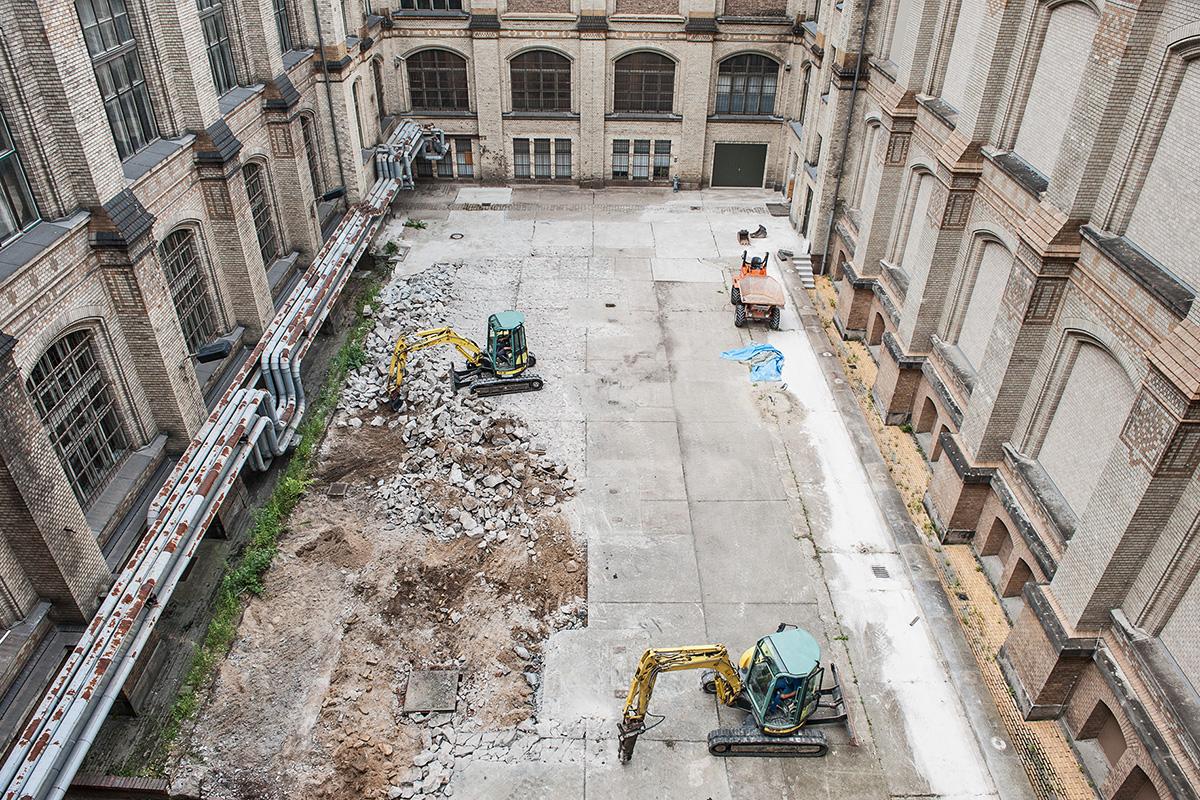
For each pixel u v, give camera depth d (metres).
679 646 19.23
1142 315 14.62
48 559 14.96
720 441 25.66
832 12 31.55
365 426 25.88
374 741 16.98
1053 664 16.44
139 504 18.59
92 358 17.41
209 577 20.86
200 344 22.70
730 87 39.44
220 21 23.83
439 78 39.81
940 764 17.00
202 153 21.02
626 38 37.84
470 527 21.91
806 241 37.22
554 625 19.78
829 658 19.12
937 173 22.33
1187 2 13.30
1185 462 13.35
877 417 27.09
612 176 41.81
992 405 19.39
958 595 20.67
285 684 18.02
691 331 30.98
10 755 13.52
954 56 23.16
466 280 33.88
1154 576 14.46
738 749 17.02
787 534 22.45
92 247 16.70
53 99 15.20
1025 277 17.67
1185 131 13.88
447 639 19.23
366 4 36.62
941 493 22.11
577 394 27.48
